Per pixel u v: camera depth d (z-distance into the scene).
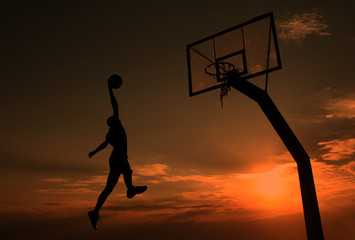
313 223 5.47
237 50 6.41
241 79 5.70
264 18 6.27
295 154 5.85
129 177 2.11
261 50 6.04
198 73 6.89
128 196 2.10
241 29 6.52
